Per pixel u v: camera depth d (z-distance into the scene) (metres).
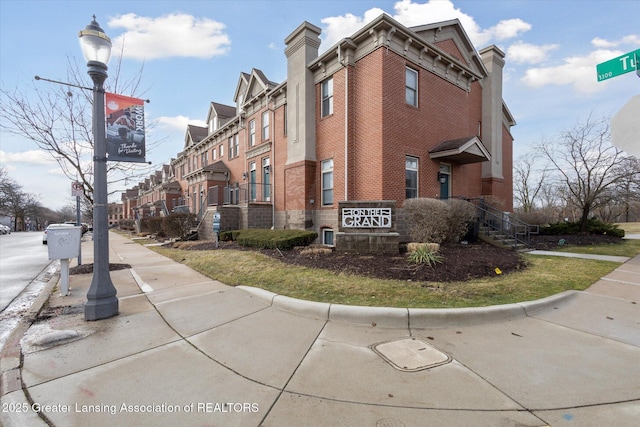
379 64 10.73
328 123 12.50
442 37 13.68
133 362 3.30
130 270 8.27
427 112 12.29
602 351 3.44
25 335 4.02
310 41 13.13
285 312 4.78
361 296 5.06
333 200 12.15
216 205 15.77
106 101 4.91
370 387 2.79
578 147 15.47
